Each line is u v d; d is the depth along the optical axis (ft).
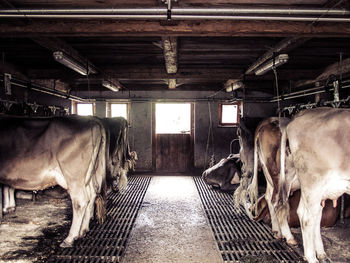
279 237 10.97
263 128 11.55
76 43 12.85
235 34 9.60
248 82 24.08
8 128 11.19
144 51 14.28
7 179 11.24
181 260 9.46
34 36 9.78
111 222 13.16
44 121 11.25
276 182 11.06
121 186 17.76
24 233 11.75
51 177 11.10
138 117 27.22
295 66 18.01
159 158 27.53
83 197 10.84
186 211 14.94
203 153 27.32
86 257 9.64
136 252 10.03
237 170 18.86
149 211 14.90
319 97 18.21
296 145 9.32
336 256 9.71
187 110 39.65
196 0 8.27
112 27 9.27
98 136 11.20
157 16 8.13
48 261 9.39
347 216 13.25
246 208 13.51
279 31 9.34
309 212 9.08
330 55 15.15
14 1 8.47
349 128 8.27
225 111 27.30
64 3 8.62
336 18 8.29
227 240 11.17
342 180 8.50
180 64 17.49
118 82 22.54
